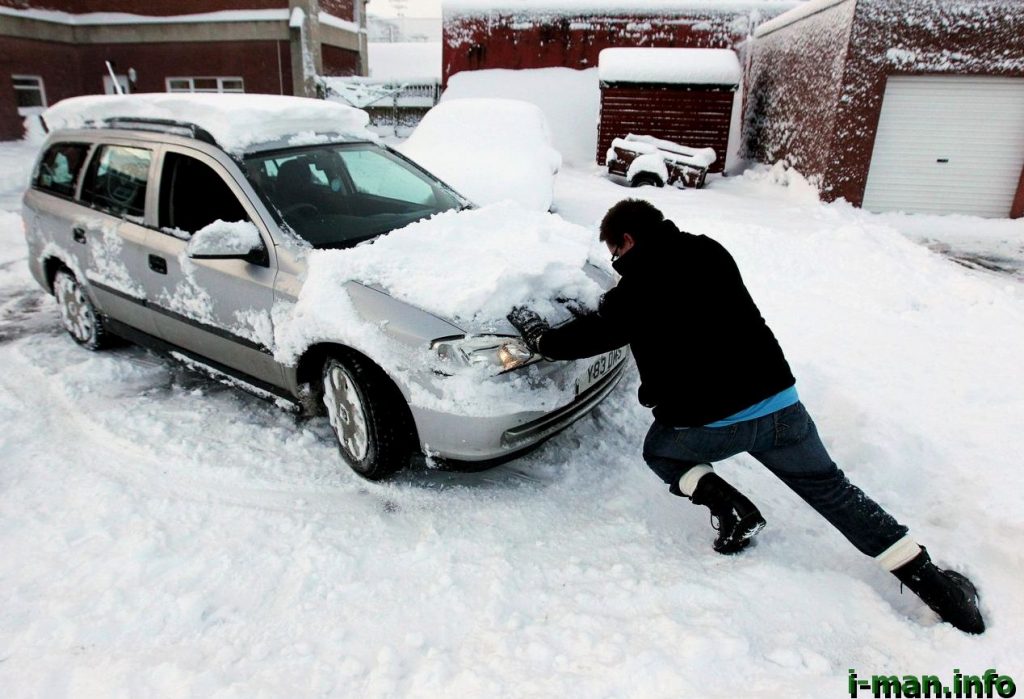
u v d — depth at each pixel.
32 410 3.85
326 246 3.32
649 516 2.97
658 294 2.22
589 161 14.86
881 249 6.36
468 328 2.75
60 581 2.57
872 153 10.58
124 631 2.34
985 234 9.58
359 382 2.97
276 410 3.92
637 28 15.87
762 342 2.31
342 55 20.09
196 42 16.80
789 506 3.01
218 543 2.78
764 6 15.50
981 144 10.28
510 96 16.08
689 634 2.22
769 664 2.13
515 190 6.25
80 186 4.34
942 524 2.85
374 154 4.23
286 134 3.85
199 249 3.11
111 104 4.27
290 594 2.52
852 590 2.46
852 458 3.29
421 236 3.31
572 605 2.45
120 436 3.59
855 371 4.12
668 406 2.37
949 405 3.71
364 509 3.03
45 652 2.26
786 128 12.66
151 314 3.94
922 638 2.24
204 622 2.38
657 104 13.37
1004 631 2.23
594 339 2.32
